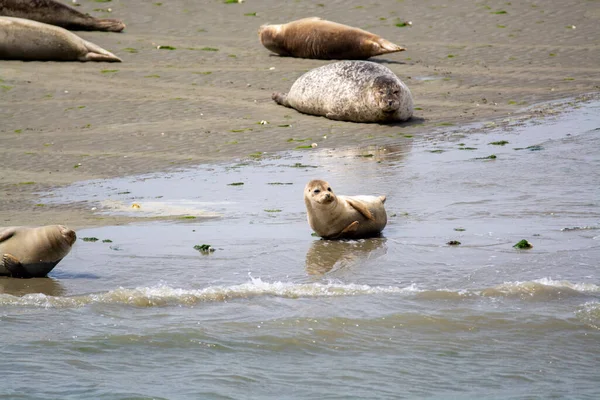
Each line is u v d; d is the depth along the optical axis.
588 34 96.19
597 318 25.61
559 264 30.64
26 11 95.88
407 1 109.06
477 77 80.12
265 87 76.75
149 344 23.91
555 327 25.05
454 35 97.12
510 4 107.69
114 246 34.72
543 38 95.25
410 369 22.19
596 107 67.00
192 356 23.09
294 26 89.38
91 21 98.12
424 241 34.38
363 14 104.75
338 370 22.16
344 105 65.69
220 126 63.59
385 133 61.28
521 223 36.69
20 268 30.34
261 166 51.91
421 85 77.50
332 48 87.44
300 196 43.62
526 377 21.62
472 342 24.03
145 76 79.75
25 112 67.31
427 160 51.66
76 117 66.12
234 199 43.53
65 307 27.14
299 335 24.55
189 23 102.62
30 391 20.61
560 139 55.94
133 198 44.59
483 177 46.16
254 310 26.66
